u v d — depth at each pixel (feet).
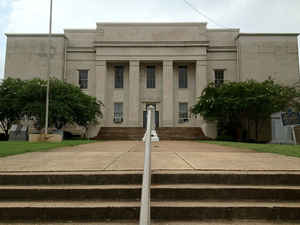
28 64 100.58
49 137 51.24
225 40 104.22
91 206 11.15
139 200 12.14
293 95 84.07
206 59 99.30
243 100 72.38
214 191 12.36
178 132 87.71
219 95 77.87
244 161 18.29
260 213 11.19
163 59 100.07
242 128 87.71
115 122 101.96
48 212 11.06
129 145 40.65
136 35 102.42
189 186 12.78
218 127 86.94
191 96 102.58
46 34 101.35
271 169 14.69
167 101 98.58
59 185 13.28
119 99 103.14
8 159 19.44
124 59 100.32
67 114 72.08
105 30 102.78
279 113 59.11
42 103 71.56
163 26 102.42
